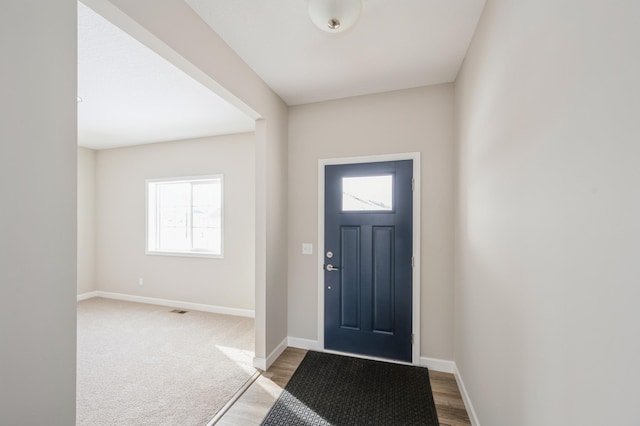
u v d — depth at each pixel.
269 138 2.49
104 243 4.62
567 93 0.81
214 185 4.16
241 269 3.86
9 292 0.79
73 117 0.94
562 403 0.83
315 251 2.78
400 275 2.54
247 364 2.49
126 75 2.26
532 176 1.03
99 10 1.16
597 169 0.69
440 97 2.45
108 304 4.27
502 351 1.31
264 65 2.15
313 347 2.77
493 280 1.44
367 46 1.92
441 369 2.41
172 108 2.95
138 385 2.17
